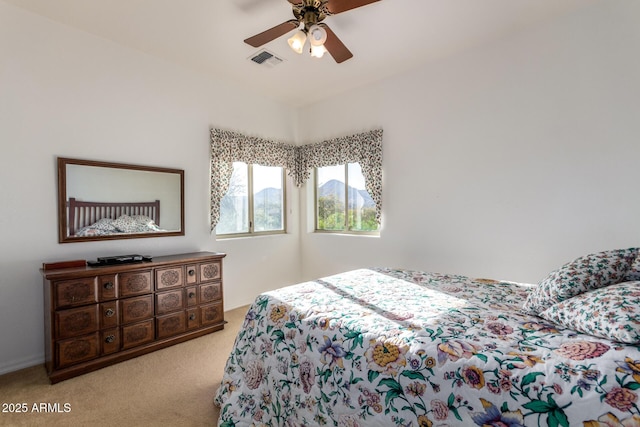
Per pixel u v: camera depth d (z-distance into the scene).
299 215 4.39
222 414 1.61
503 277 2.67
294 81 3.50
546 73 2.44
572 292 1.28
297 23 1.94
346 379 1.23
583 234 2.30
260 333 1.65
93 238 2.56
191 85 3.22
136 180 2.82
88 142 2.55
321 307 1.59
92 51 2.57
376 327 1.31
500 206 2.68
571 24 2.32
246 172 3.87
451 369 1.01
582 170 2.30
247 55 2.93
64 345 2.08
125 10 2.25
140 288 2.45
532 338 1.13
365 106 3.61
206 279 2.90
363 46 2.76
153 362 2.34
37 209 2.31
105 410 1.77
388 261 3.43
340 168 4.04
